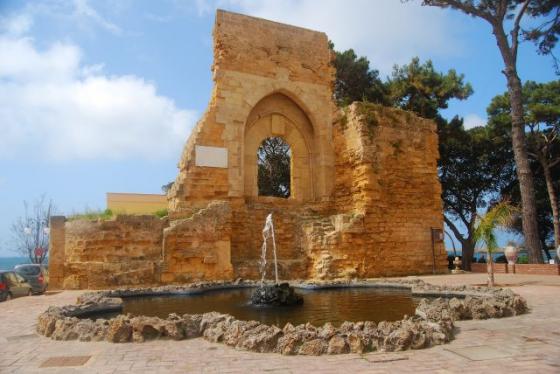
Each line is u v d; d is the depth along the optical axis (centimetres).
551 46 2723
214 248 1920
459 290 1220
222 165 2258
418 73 3472
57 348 662
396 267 2212
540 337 684
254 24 2492
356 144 2327
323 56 2659
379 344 624
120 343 688
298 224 2303
